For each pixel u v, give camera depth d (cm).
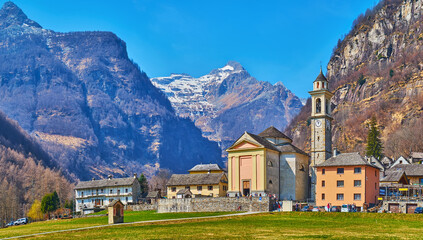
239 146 16612
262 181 15888
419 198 13500
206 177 18775
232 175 16600
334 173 14800
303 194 17000
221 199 14588
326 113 17675
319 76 17925
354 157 14762
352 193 14438
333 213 12525
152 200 19325
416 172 16775
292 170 16662
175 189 19025
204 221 12281
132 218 14275
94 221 14412
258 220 12112
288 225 11169
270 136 17325
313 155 17362
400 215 11950
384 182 15925
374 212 12631
